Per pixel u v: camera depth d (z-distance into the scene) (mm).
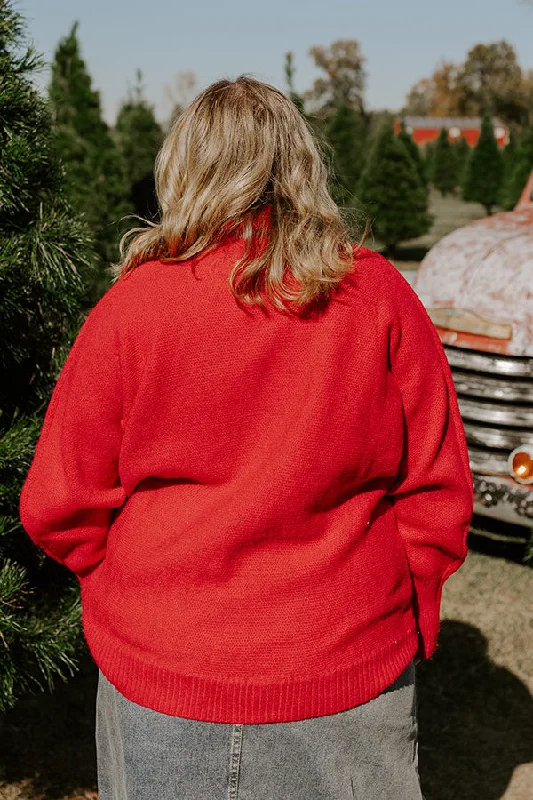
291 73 8961
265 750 1386
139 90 15609
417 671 3582
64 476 1483
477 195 30891
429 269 4520
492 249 4402
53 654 2531
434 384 1504
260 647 1360
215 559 1375
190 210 1438
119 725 1469
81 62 12445
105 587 1497
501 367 4012
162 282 1423
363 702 1417
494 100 89375
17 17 2465
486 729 3189
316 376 1385
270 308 1391
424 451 1512
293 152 1475
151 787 1404
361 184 21703
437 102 93438
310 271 1386
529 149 25703
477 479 4090
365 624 1422
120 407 1439
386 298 1463
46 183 2613
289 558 1400
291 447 1371
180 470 1424
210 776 1388
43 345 2672
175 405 1396
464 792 2826
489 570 4520
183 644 1368
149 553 1421
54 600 2736
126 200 11633
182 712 1367
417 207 21578
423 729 3191
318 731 1397
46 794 2834
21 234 2492
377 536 1499
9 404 2686
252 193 1420
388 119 22188
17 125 2447
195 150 1466
